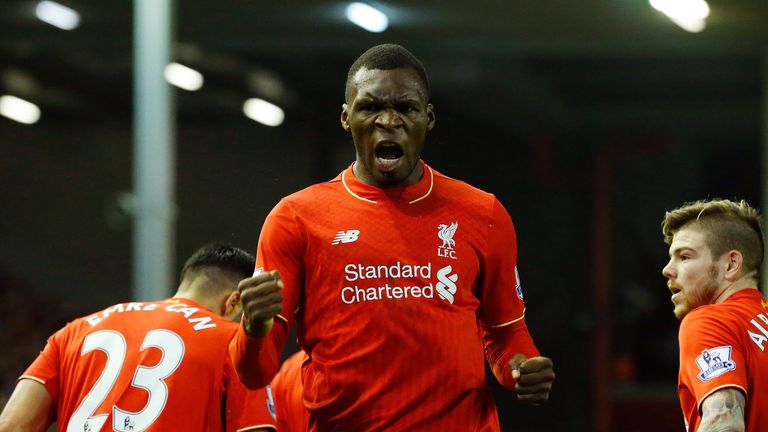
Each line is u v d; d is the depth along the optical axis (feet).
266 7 71.97
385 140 18.93
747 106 121.49
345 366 19.08
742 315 20.44
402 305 19.01
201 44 79.71
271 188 115.65
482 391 19.60
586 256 133.59
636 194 140.67
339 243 19.26
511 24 74.43
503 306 20.45
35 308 104.63
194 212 114.93
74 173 114.42
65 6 72.59
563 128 128.67
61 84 104.73
